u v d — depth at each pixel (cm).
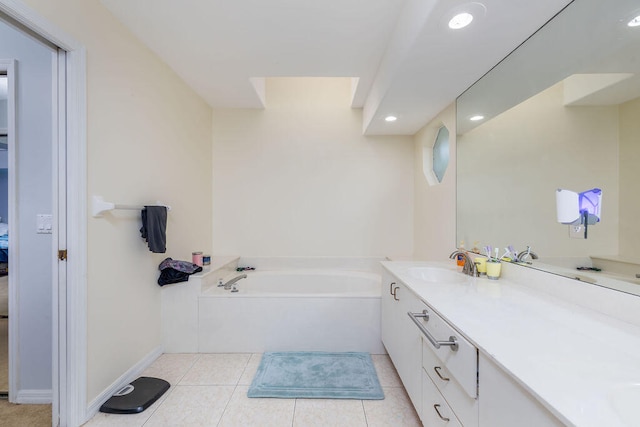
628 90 97
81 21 142
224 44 197
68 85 138
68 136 139
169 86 229
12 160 158
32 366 162
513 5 116
